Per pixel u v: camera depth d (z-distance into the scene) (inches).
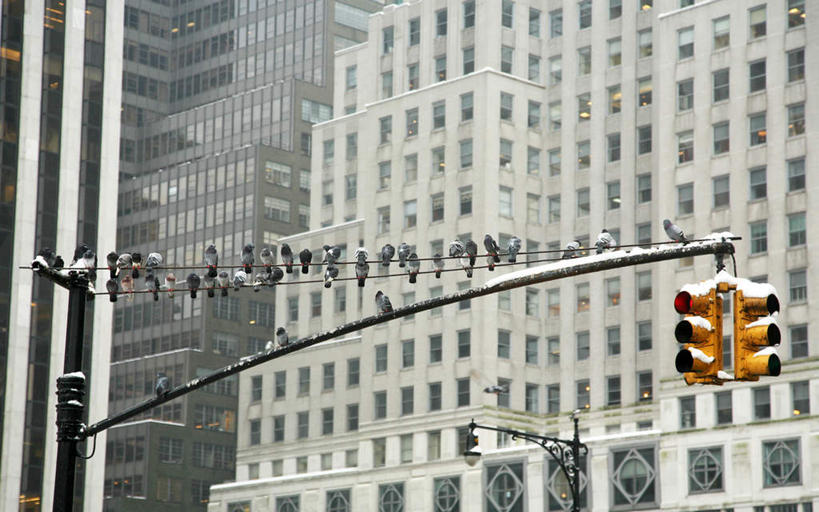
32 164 4180.6
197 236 6747.1
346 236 5103.3
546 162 4709.6
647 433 4072.3
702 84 4192.9
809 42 3986.2
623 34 4589.1
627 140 4500.5
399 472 4586.6
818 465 3713.1
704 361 828.0
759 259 3973.9
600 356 4407.0
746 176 4050.2
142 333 6702.8
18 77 4215.1
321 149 5408.5
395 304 4751.5
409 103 4854.8
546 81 4778.5
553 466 4222.4
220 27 7593.5
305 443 4992.6
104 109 4407.0
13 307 4089.6
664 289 4165.8
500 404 4458.7
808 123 3949.3
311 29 7219.5
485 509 4340.6
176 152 7322.8
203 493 6230.3
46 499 4057.6
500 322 4515.3
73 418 1139.9
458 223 4613.7
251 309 6579.7
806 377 3794.3
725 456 3890.3
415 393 4606.3
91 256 1182.3
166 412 6323.8
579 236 4562.0
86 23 4407.0
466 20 4845.0
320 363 5029.5
